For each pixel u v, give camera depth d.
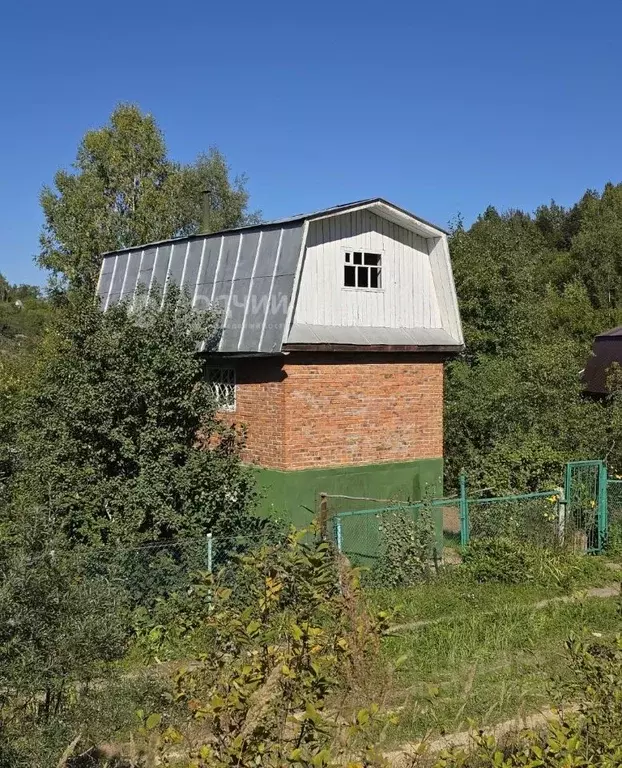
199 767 3.60
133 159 32.84
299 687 3.76
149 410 11.55
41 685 5.30
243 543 10.20
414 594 10.79
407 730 6.62
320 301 13.08
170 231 32.12
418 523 11.89
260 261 12.91
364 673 4.43
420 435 14.12
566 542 12.86
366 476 13.38
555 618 10.05
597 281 50.91
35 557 5.66
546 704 7.35
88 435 11.54
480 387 18.22
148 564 9.51
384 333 13.72
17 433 12.51
